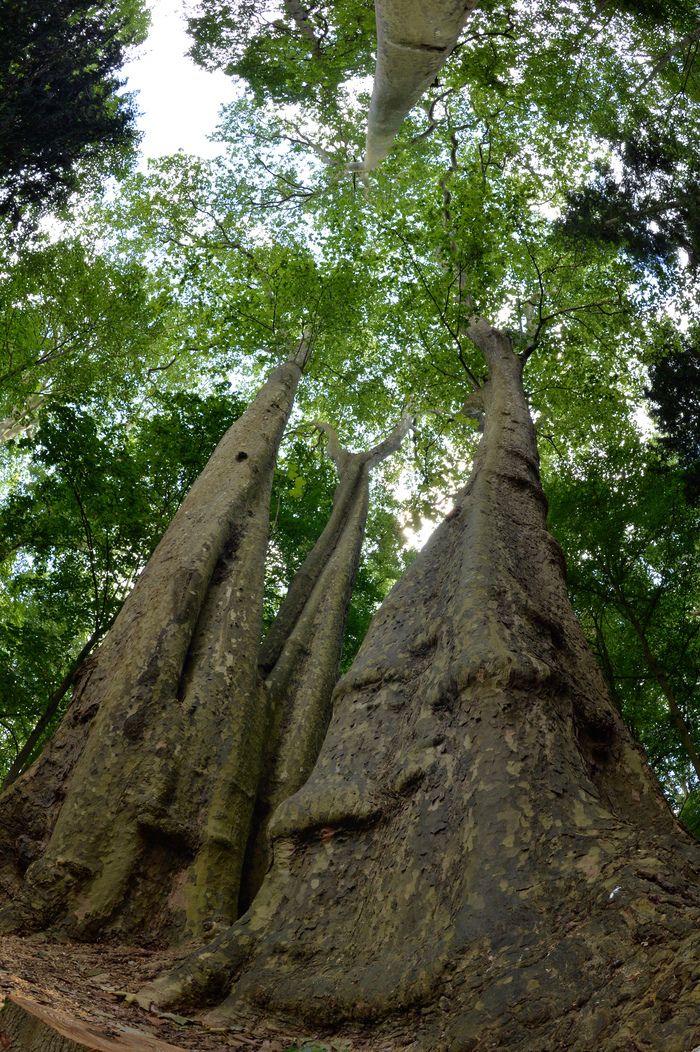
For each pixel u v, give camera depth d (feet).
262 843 27.78
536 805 15.53
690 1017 9.01
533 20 47.50
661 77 54.03
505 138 57.52
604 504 53.67
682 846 14.39
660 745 53.36
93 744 24.25
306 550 63.31
